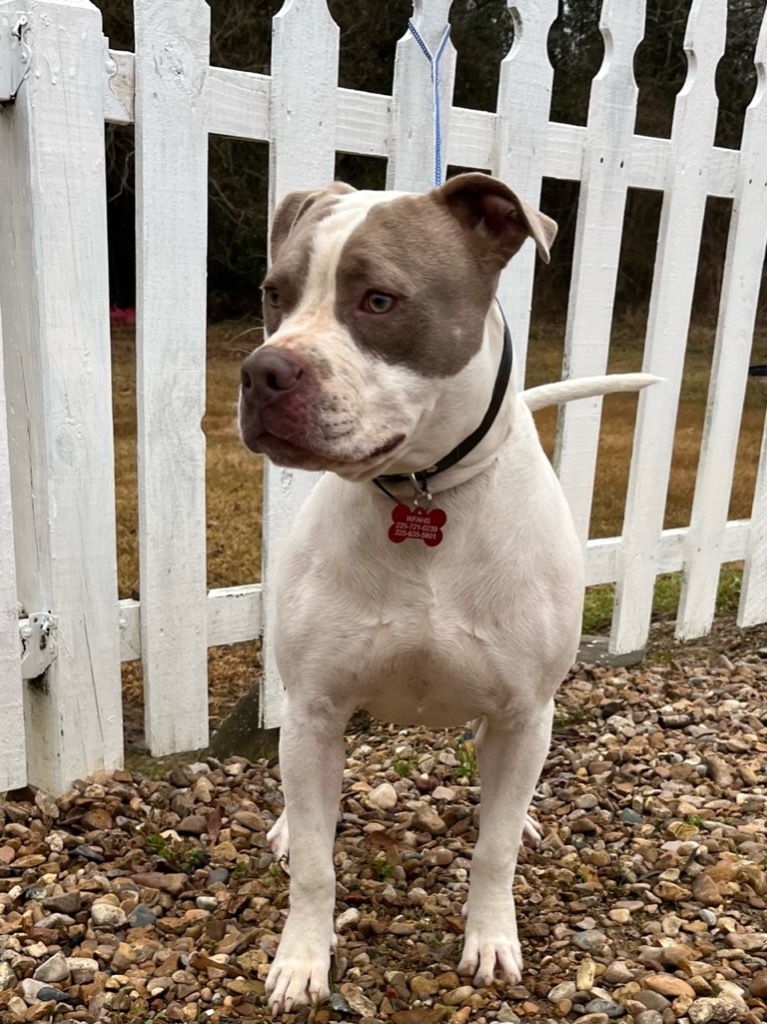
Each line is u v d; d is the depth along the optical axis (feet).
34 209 3.23
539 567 2.73
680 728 4.48
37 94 3.18
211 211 13.65
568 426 4.69
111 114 3.37
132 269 13.88
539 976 2.83
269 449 2.31
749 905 3.15
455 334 2.48
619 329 15.85
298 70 3.68
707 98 4.63
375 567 2.68
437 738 4.39
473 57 13.96
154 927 2.98
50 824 3.52
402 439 2.43
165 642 3.91
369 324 2.39
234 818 3.62
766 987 2.71
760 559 5.50
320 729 2.80
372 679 2.80
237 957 2.86
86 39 3.25
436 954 2.93
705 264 15.72
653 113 15.25
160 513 3.78
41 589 3.59
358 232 2.42
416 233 2.45
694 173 4.67
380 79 13.08
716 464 5.19
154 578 3.83
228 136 3.65
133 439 9.07
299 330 2.37
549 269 16.39
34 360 3.38
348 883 3.29
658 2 14.84
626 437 10.34
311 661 2.74
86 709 3.74
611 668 5.08
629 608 5.11
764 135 4.83
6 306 3.43
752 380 12.62
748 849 3.44
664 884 3.22
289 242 2.55
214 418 9.92
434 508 2.64
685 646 5.40
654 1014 2.62
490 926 2.88
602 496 8.38
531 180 4.33
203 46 3.48
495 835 2.87
